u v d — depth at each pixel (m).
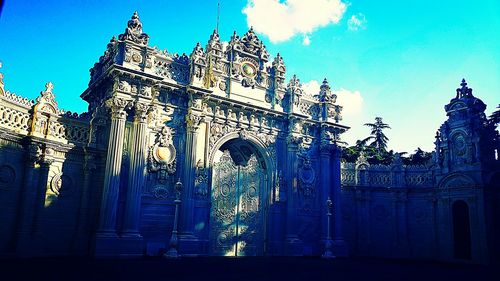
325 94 32.69
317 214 30.66
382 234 34.00
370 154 55.44
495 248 28.62
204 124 26.34
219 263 21.03
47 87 22.05
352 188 34.38
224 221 27.48
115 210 21.69
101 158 23.20
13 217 20.02
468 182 29.94
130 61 23.48
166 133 24.73
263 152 29.06
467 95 31.36
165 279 14.11
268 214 28.61
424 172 34.12
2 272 14.27
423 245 32.75
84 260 19.55
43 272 14.59
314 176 31.05
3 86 19.88
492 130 31.41
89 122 23.44
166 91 25.22
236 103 27.58
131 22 23.97
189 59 26.66
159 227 23.64
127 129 23.34
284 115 30.00
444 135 32.41
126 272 15.58
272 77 30.59
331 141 32.31
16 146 20.39
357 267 22.11
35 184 20.91
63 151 22.12
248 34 29.98
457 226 30.84
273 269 19.09
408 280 16.83
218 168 27.94
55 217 21.47
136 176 22.62
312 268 20.42
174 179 24.75
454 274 20.19
